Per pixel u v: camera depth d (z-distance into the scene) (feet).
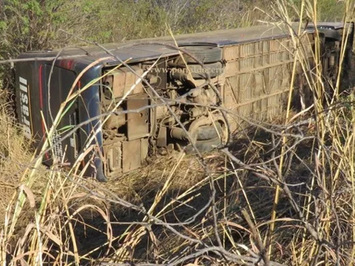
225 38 40.09
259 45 40.40
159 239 18.84
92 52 33.06
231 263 13.57
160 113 33.99
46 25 45.62
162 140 34.40
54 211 13.56
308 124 16.79
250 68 39.81
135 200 29.14
